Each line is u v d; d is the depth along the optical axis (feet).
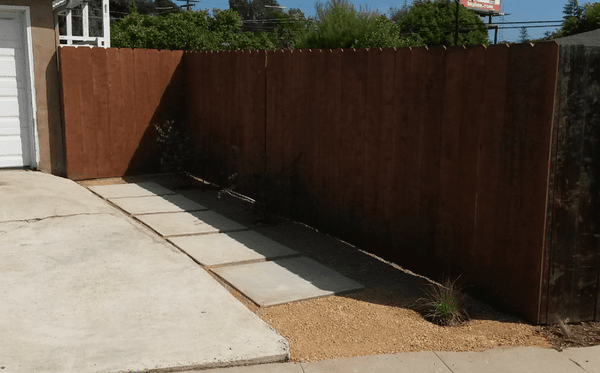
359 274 18.67
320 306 15.74
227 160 30.42
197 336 13.14
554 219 14.08
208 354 12.25
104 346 12.49
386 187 19.35
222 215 25.80
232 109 29.43
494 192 15.31
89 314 14.29
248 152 28.19
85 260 18.40
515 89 14.46
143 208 26.45
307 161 23.66
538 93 13.87
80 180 32.55
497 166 15.15
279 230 23.82
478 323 14.71
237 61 28.55
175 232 22.54
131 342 12.73
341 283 17.49
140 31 121.39
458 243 16.70
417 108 17.81
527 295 14.66
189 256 19.74
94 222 22.57
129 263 18.29
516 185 14.67
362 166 20.45
